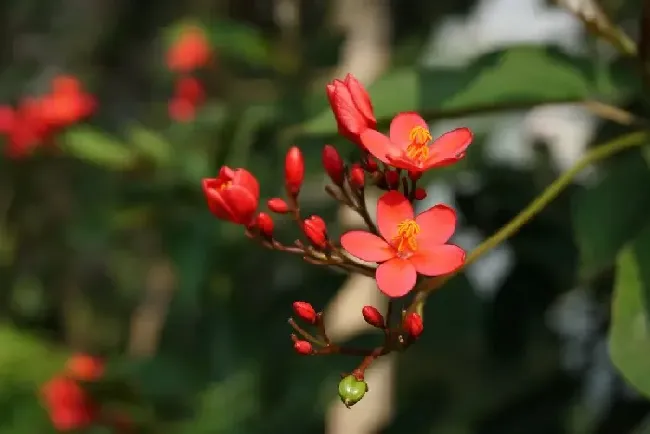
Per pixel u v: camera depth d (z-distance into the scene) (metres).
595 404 0.71
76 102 0.97
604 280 0.64
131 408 0.90
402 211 0.44
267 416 0.82
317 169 0.64
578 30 0.78
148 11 1.33
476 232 0.71
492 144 0.81
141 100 1.35
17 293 1.34
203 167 0.82
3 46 1.42
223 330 0.83
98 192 1.07
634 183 0.52
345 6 0.83
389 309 0.45
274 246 0.47
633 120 0.52
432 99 0.51
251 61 0.85
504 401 0.72
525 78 0.52
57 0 1.39
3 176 1.21
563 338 0.74
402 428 0.77
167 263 1.06
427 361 0.89
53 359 1.15
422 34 0.89
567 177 0.47
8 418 1.06
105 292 1.41
